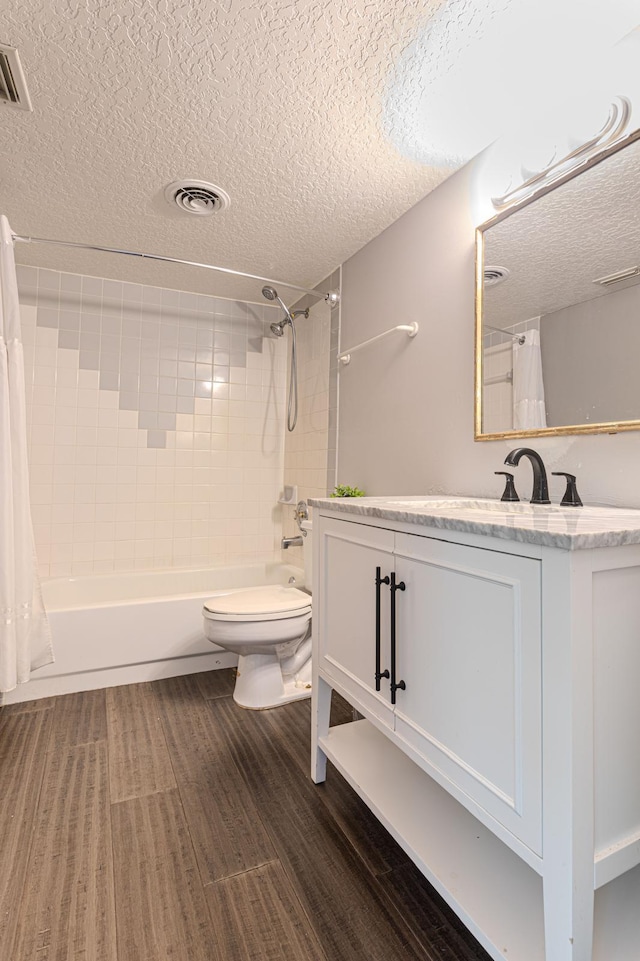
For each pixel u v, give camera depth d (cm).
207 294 295
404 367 191
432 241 176
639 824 75
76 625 206
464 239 161
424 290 180
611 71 117
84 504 267
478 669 83
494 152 149
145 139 152
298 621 189
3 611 166
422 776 125
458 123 143
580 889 67
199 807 131
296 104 137
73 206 192
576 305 124
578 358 123
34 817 126
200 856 113
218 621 183
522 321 139
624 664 73
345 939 93
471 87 130
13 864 110
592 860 68
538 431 133
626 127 113
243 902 100
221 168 166
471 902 87
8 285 175
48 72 126
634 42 112
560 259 129
